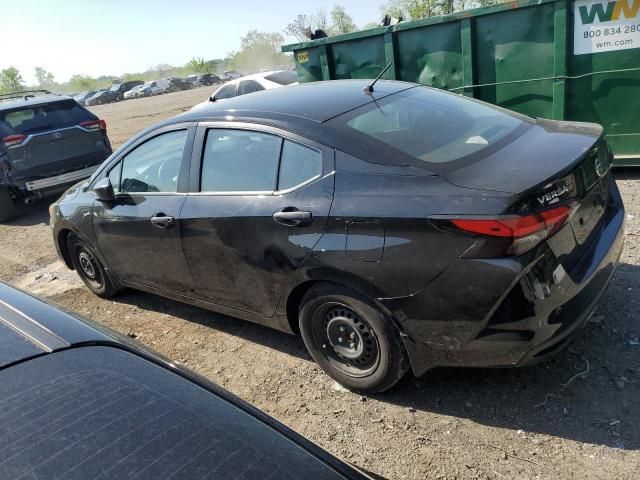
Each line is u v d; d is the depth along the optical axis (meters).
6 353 1.58
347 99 3.39
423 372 2.82
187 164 3.61
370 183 2.75
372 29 6.57
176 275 3.86
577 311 2.62
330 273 2.86
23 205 9.37
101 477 1.20
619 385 2.85
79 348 1.66
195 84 57.38
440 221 2.46
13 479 1.18
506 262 2.36
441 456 2.62
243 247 3.26
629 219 4.83
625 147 5.83
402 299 2.65
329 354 3.19
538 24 5.74
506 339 2.49
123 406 1.42
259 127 3.25
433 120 3.20
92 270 4.89
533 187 2.38
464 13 5.99
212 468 1.28
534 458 2.52
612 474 2.37
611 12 5.42
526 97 6.06
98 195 4.03
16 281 5.95
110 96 57.53
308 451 1.47
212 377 3.54
